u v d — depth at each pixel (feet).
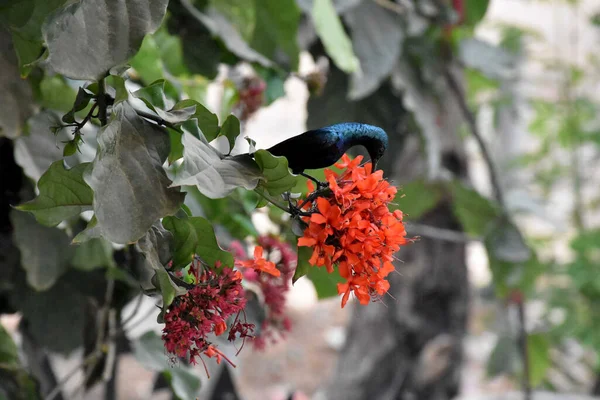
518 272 8.01
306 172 4.33
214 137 3.53
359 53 5.49
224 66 5.61
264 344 4.33
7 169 4.42
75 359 7.81
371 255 3.39
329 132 3.57
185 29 4.75
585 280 11.16
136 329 4.80
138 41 3.35
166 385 5.37
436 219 10.41
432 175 6.40
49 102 4.16
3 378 4.49
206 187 3.30
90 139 4.24
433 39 6.42
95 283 4.55
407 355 11.34
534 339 9.40
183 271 3.52
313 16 4.63
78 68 3.31
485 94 11.36
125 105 3.36
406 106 6.01
